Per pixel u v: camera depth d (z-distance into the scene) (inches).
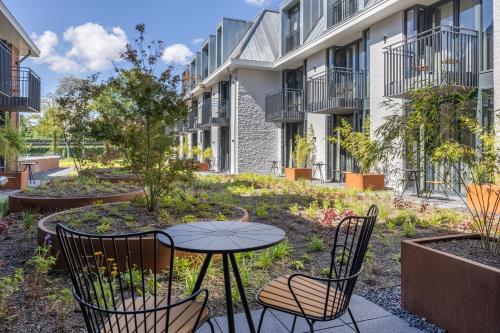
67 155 1161.4
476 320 88.8
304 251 172.7
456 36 342.0
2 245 183.5
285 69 661.9
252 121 677.3
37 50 604.4
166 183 200.5
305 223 232.5
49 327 101.5
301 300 84.0
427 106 120.1
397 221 225.9
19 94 506.0
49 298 119.0
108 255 136.9
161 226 169.6
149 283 128.8
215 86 807.7
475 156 118.5
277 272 144.3
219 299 118.9
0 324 102.0
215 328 99.9
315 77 561.9
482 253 104.9
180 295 122.3
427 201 295.9
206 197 305.1
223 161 797.9
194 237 86.9
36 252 161.3
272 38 697.6
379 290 127.0
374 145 148.7
